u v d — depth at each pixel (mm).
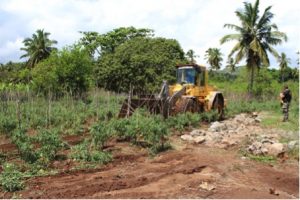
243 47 39844
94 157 11188
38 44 56438
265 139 13938
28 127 16781
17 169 10141
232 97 36188
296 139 14031
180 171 9852
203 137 14477
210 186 8586
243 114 26125
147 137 13102
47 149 11086
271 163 11234
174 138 14930
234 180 9438
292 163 11250
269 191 8609
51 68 32125
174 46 42656
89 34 50750
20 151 11367
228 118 23281
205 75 21219
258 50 38531
